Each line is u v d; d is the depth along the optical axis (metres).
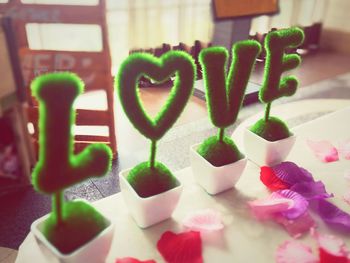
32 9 0.50
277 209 0.31
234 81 0.32
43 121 0.21
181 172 0.38
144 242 0.29
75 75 0.22
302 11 1.66
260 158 0.39
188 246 0.27
